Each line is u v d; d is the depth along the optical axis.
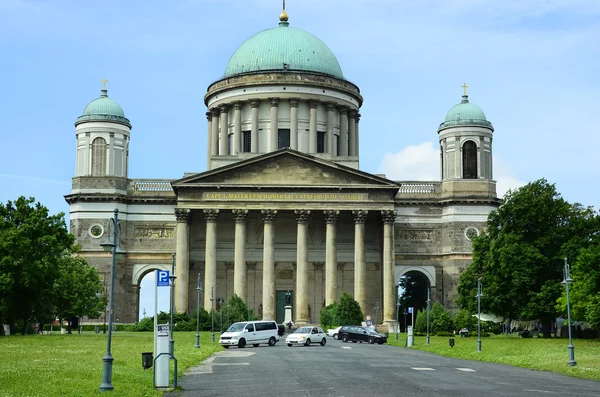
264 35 140.38
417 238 124.38
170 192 123.94
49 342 71.88
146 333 100.94
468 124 125.44
